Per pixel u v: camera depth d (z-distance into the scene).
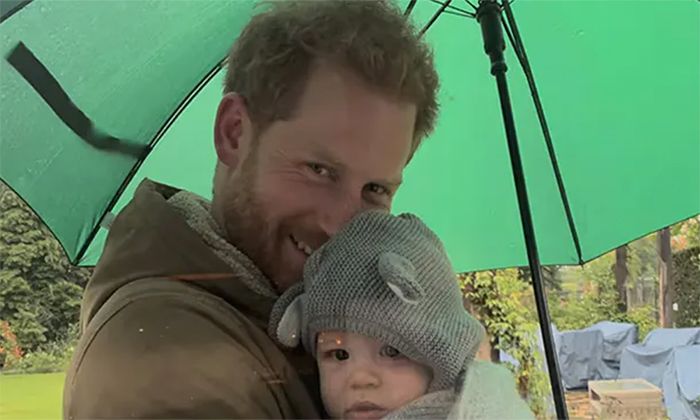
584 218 1.32
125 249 0.80
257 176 0.81
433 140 1.02
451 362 0.76
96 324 0.74
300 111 0.80
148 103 0.95
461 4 1.18
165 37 0.93
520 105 1.33
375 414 0.74
